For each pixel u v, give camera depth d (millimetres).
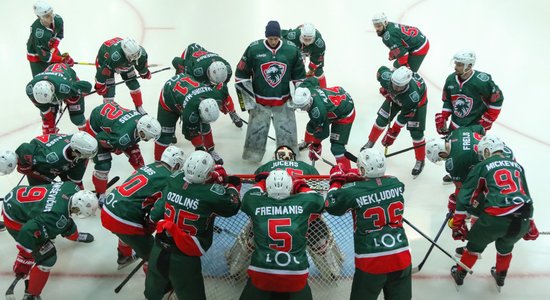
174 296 3871
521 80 7578
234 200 3447
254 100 5277
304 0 10219
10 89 7094
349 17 9531
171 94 4926
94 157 4555
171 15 9445
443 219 4879
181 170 3570
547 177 5520
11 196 3689
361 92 7184
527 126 6461
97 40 8508
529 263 4395
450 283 4160
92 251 4418
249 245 3904
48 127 5414
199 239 3428
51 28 6020
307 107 4641
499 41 8773
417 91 4910
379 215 3383
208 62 5387
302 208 3322
